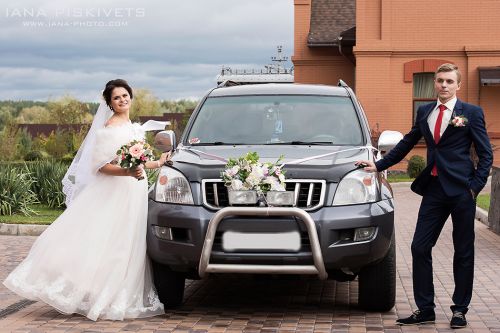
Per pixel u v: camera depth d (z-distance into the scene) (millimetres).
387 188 7074
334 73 30547
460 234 6391
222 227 6391
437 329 6305
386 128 27156
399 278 8961
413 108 27281
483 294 7879
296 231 6348
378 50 27016
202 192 6562
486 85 26188
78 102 72750
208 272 6438
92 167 6938
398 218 15875
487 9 26797
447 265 9867
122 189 6926
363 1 27094
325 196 6477
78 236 6836
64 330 6211
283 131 7633
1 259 10344
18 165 21969
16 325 6402
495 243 11930
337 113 7855
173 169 6828
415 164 25516
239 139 7605
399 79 27125
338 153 7043
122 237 6844
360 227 6434
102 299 6668
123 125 7113
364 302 6953
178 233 6605
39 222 13609
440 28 26984
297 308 7246
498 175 13195
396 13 27031
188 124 7941
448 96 6344
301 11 30578
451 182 6316
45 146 33812
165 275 6980
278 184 6395
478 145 6289
